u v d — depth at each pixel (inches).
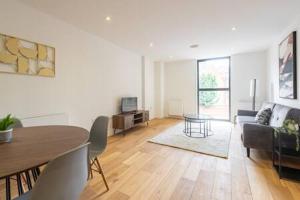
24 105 93.7
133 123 173.2
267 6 93.4
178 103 250.7
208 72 238.2
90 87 138.4
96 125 76.5
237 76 212.1
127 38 148.2
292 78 111.2
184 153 112.3
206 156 106.9
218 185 74.3
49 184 27.0
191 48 181.5
